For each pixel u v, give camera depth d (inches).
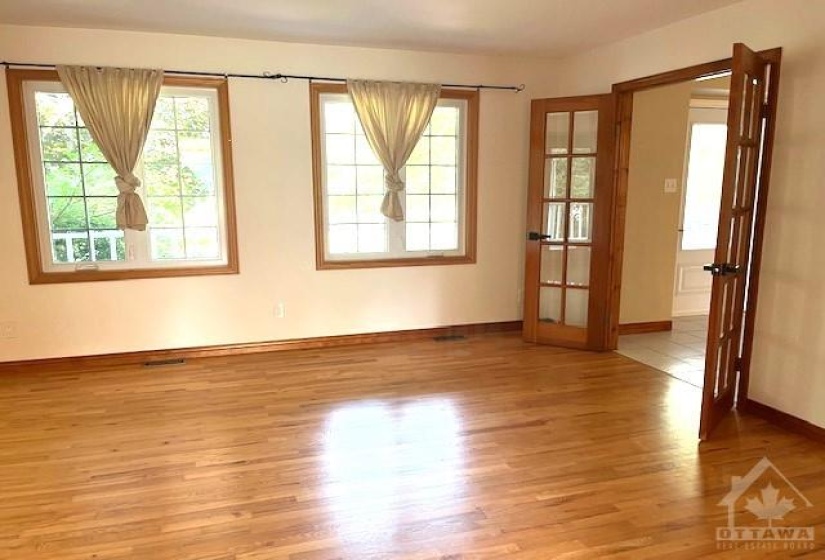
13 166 160.1
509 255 211.3
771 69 127.9
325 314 193.6
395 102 184.9
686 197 231.6
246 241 181.9
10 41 155.5
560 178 191.9
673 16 149.2
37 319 168.1
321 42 176.9
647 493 101.9
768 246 131.9
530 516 94.7
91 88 159.2
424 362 177.6
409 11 145.5
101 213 170.7
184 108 173.0
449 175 202.4
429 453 117.2
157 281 176.1
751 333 136.8
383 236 198.1
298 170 183.3
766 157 130.4
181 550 86.2
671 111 201.3
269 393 151.3
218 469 110.7
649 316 213.2
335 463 113.0
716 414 127.9
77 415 136.9
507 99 200.8
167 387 155.9
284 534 90.0
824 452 117.7
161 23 155.3
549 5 140.6
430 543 87.6
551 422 132.5
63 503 99.1
